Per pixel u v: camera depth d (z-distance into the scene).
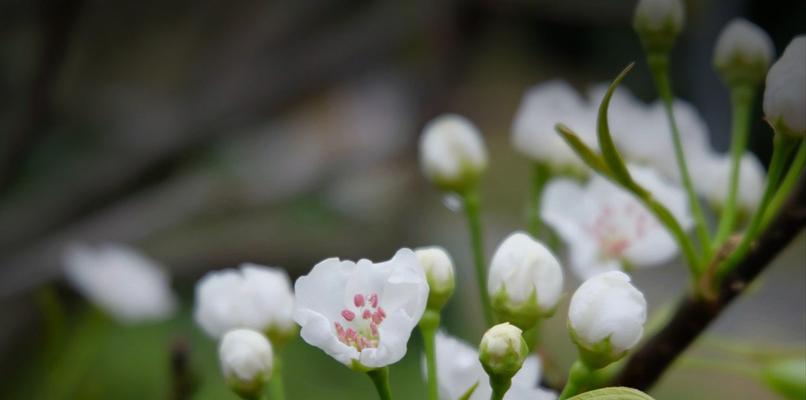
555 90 0.39
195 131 0.66
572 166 0.39
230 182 0.72
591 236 0.37
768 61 0.35
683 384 0.89
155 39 0.74
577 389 0.31
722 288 0.33
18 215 0.65
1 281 0.62
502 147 1.39
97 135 0.73
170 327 0.85
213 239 0.75
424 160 0.38
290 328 0.35
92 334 0.52
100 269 0.52
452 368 0.32
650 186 0.37
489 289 0.32
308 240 0.77
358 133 0.98
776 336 0.84
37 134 0.58
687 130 0.39
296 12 0.66
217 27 0.67
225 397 0.79
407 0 0.65
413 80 0.73
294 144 0.96
